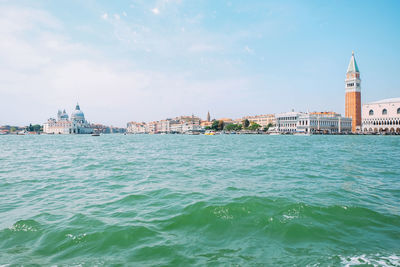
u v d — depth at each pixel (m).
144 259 8.95
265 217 12.65
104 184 20.89
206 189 18.50
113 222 12.17
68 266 8.55
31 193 18.06
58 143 104.00
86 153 51.94
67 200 16.17
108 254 9.33
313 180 21.62
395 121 193.50
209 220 12.40
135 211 13.80
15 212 13.80
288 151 51.72
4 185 20.73
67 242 10.23
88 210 14.05
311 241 10.23
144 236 10.71
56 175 25.33
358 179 22.00
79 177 24.16
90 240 10.38
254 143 87.44
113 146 78.00
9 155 47.97
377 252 9.32
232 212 13.35
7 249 9.73
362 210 13.51
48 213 13.59
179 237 10.65
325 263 8.59
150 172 26.59
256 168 28.61
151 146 76.00
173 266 8.47
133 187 19.61
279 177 23.11
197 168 29.03
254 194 16.77
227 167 29.59
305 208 13.77
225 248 9.70
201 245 9.94
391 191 17.67
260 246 9.84
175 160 37.28
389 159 36.53
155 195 17.00
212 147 67.25
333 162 33.41
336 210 13.52
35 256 9.23
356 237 10.53
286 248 9.67
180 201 15.44
